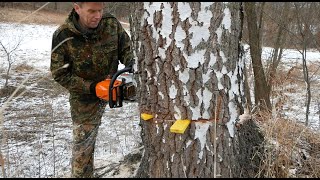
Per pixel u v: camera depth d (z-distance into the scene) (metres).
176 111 2.14
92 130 2.93
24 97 7.19
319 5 5.46
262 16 5.72
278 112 3.19
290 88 6.52
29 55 12.06
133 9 2.20
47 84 8.21
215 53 2.07
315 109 6.19
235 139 2.30
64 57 2.75
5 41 11.13
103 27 2.77
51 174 3.40
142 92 2.25
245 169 2.49
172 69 2.09
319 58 8.61
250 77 6.79
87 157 2.89
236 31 2.16
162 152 2.23
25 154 4.03
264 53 7.10
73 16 2.69
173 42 2.05
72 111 2.92
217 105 2.13
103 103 2.98
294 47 6.41
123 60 2.92
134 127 5.21
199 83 2.08
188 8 2.00
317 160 2.85
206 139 2.16
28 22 17.61
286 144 2.77
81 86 2.69
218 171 2.21
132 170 3.04
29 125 5.36
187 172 2.19
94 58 2.80
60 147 4.39
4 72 8.77
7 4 17.00
